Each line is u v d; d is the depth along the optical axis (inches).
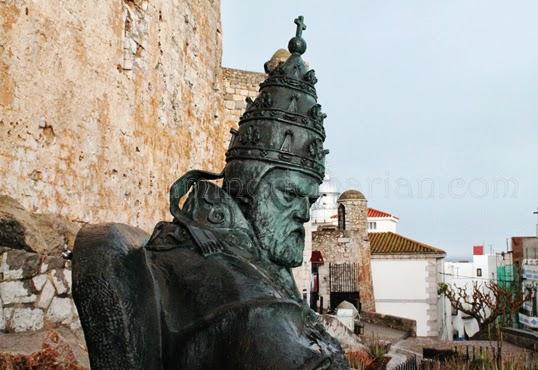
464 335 1993.1
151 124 391.2
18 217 232.1
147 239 81.1
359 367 450.3
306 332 73.7
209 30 544.1
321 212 1875.0
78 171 290.8
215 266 72.4
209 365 65.5
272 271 80.8
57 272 252.7
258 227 81.8
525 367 475.8
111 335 63.4
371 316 1069.1
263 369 61.7
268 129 83.6
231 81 610.2
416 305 1389.0
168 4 428.8
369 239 1443.2
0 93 235.3
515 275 1471.5
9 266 225.6
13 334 221.1
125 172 346.0
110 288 63.9
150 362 65.6
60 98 276.8
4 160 236.2
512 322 1267.2
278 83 86.0
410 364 511.2
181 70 460.4
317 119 86.6
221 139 579.8
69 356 223.8
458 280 2397.9
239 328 64.9
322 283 1318.9
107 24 325.7
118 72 338.6
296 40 90.7
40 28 261.7
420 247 1414.9
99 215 311.1
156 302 68.8
